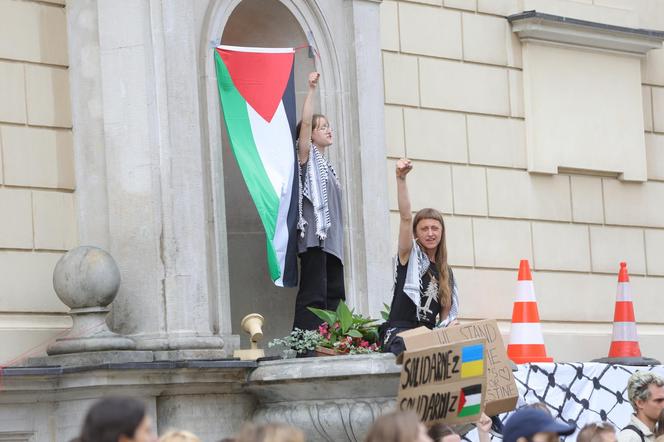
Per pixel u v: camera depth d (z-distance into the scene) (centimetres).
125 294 1543
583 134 2077
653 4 2192
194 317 1545
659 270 2144
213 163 1617
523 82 2031
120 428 892
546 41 2052
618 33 2106
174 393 1513
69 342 1489
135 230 1545
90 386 1456
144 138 1548
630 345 2012
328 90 1778
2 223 1530
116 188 1555
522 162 2016
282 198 1658
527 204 2012
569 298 2036
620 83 2128
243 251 1786
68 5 1598
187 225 1553
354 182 1780
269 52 1683
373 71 1806
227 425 1551
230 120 1647
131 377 1470
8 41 1558
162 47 1560
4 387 1437
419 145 1905
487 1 2009
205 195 1608
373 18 1814
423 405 1351
